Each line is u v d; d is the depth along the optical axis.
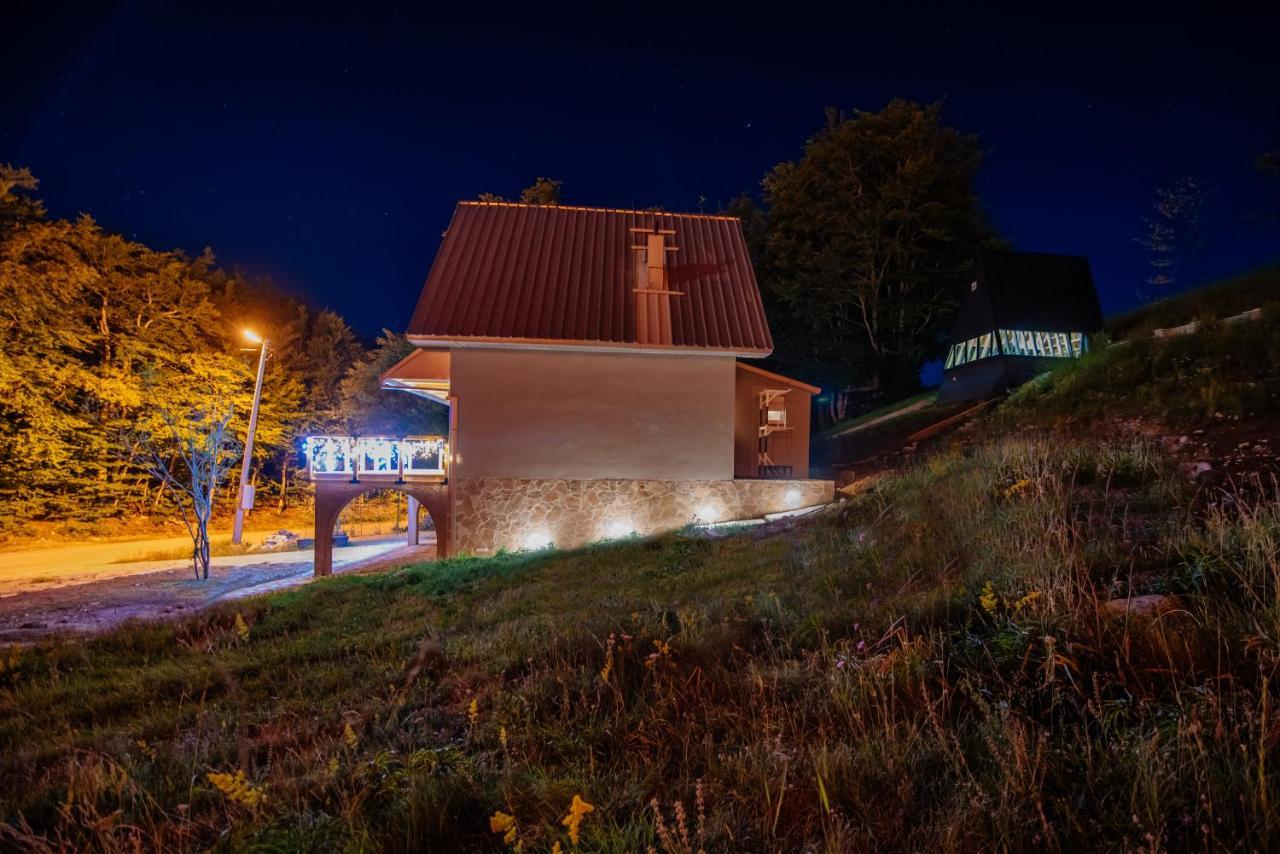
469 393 14.72
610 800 2.73
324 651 6.41
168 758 3.87
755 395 17.33
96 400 27.77
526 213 18.50
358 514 33.31
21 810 3.15
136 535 26.62
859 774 2.75
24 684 6.15
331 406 36.72
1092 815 2.35
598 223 18.59
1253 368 9.88
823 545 7.79
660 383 15.22
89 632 8.69
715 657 4.39
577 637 5.31
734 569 7.71
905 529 7.06
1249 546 3.96
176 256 33.56
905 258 28.83
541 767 3.16
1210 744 2.53
